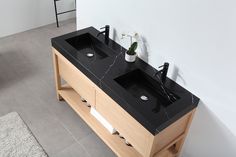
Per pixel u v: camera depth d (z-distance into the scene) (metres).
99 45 2.44
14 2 3.54
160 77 2.01
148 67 2.13
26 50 3.46
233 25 1.48
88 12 2.60
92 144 2.38
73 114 2.64
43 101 2.76
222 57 1.61
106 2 2.30
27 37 3.73
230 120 1.73
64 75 2.51
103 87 1.94
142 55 2.19
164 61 2.02
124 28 2.25
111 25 2.38
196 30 1.68
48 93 2.86
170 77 2.03
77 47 2.46
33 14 3.81
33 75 3.07
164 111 1.74
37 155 2.23
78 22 2.84
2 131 2.39
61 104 2.74
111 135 2.30
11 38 3.67
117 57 2.22
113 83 1.93
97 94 2.10
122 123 1.96
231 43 1.53
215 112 1.80
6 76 3.02
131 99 1.81
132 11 2.09
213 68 1.69
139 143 1.87
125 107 1.81
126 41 2.30
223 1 1.47
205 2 1.56
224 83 1.66
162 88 2.00
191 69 1.83
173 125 1.81
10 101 2.72
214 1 1.51
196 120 1.96
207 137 1.95
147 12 1.96
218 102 1.75
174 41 1.86
